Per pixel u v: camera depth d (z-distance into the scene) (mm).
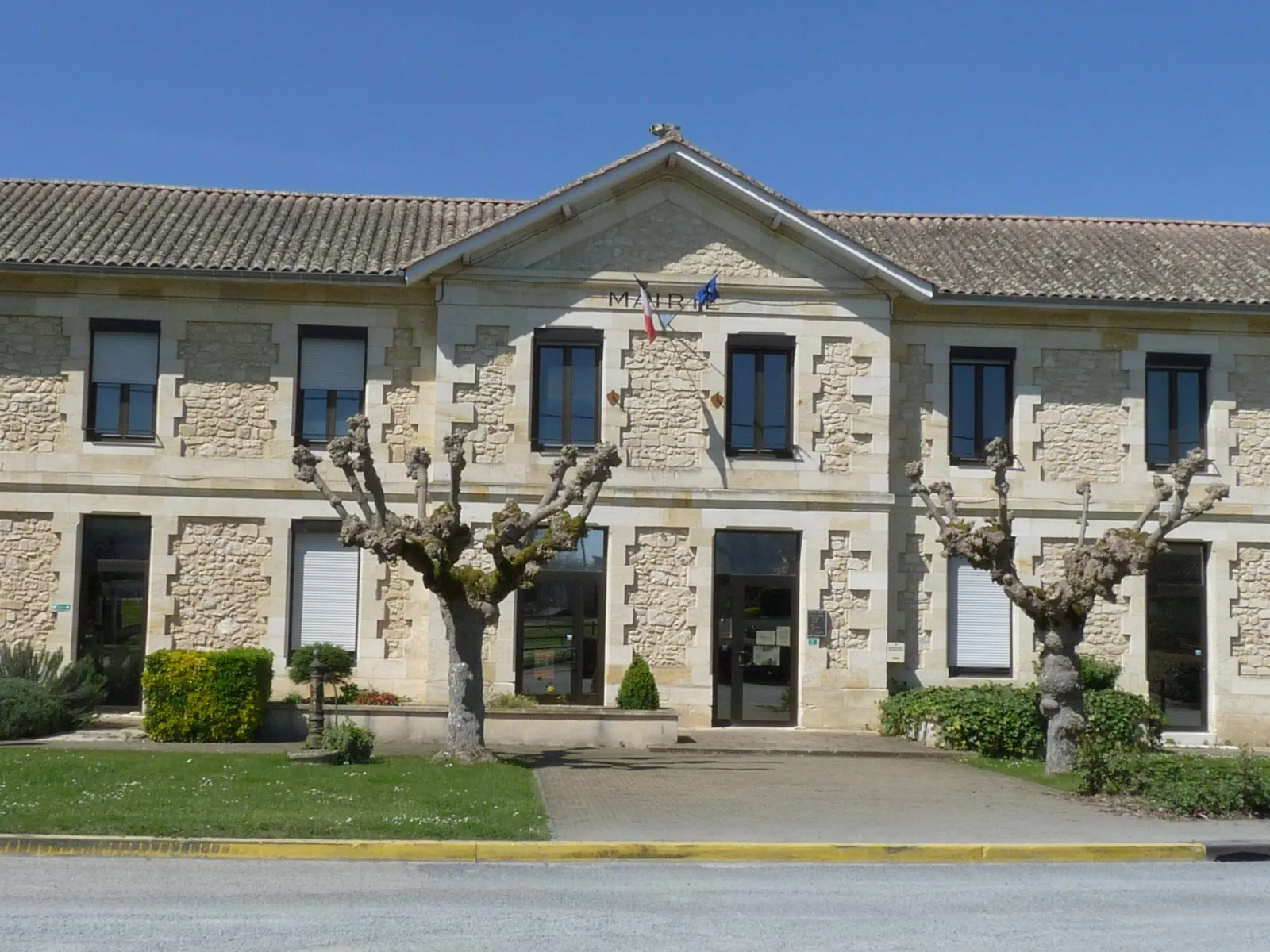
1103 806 13797
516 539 15922
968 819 12922
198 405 20438
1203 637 21438
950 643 21078
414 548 15445
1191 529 21375
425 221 22734
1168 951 8148
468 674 15891
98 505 20219
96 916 8625
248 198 23391
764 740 19141
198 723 17641
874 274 20641
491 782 14008
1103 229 24453
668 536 20469
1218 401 21516
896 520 21047
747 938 8344
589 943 8125
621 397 20438
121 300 20375
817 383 20719
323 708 16953
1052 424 21359
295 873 10258
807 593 20500
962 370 21500
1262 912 9375
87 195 22859
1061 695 16359
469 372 20312
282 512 20391
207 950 7801
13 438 20203
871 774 16141
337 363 20766
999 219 24719
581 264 20500
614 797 13867
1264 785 13359
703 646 20344
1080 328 21422
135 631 20344
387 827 11469
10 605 20047
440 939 8188
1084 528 17062
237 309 20531
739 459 20594
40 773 13969
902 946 8203
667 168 20516
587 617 20406
